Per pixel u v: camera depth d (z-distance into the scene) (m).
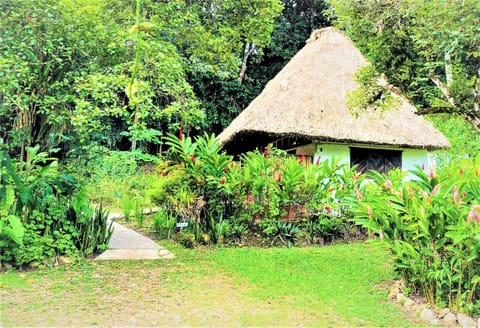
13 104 4.85
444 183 3.57
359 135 9.12
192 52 11.70
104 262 4.75
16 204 4.42
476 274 3.09
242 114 11.38
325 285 4.04
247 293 3.75
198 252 5.45
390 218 3.58
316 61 10.64
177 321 3.03
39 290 3.66
